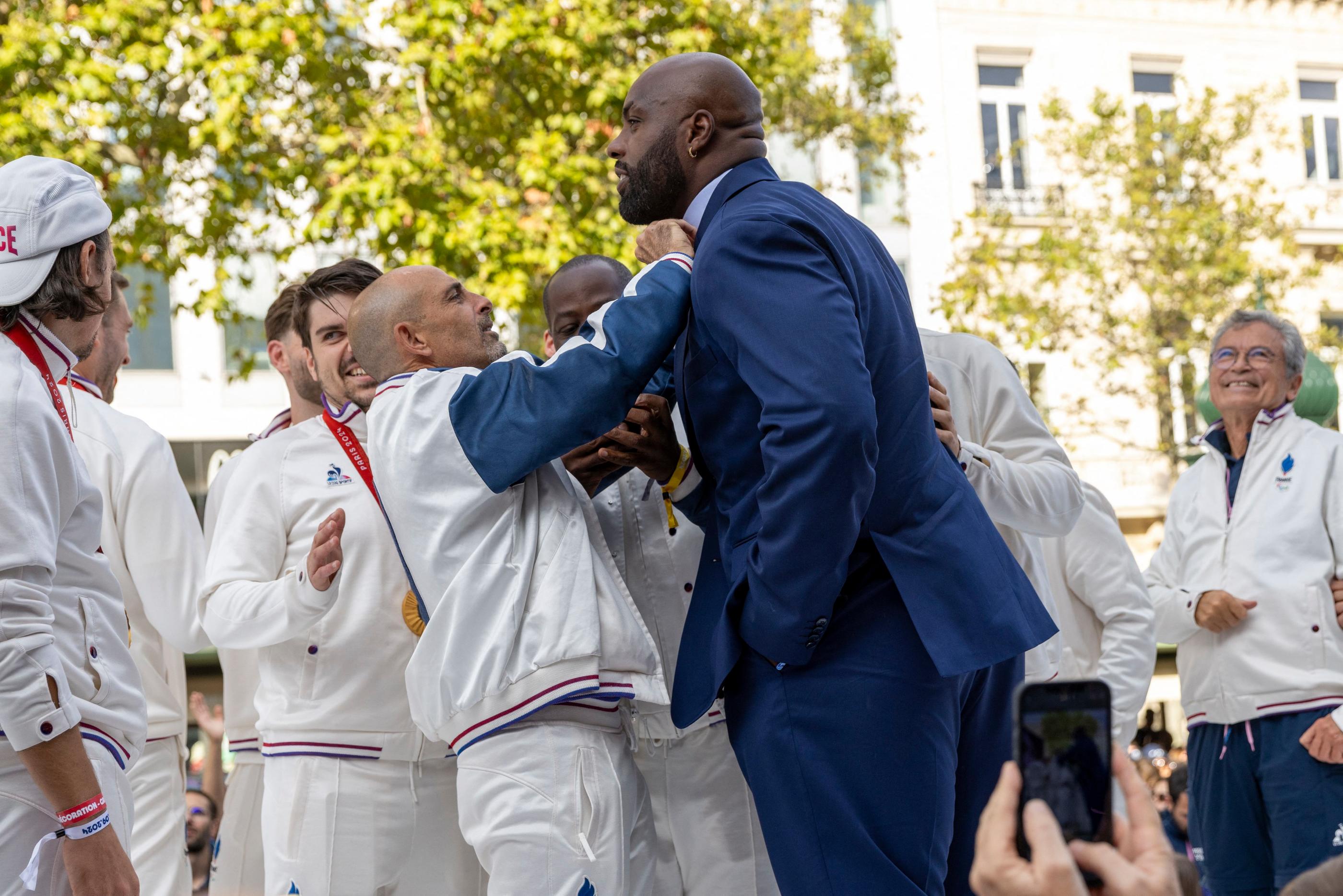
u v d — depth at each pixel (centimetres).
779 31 1434
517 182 1062
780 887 242
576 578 260
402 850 321
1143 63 2261
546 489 271
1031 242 2030
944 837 241
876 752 236
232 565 329
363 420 348
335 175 1030
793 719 240
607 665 259
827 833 235
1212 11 2267
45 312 249
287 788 318
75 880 232
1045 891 111
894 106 2023
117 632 259
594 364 252
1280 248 1938
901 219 1961
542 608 255
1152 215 1780
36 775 229
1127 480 2000
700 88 267
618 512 322
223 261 1132
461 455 256
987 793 260
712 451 254
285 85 1109
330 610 323
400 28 1020
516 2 1017
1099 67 2220
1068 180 2075
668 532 321
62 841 232
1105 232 1894
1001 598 243
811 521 221
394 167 977
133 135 1045
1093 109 1856
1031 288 1855
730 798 319
